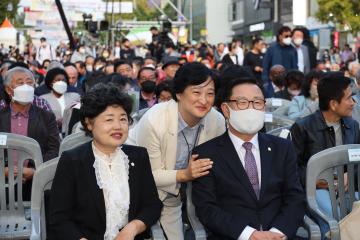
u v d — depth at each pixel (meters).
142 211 4.67
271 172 4.96
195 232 4.82
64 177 4.59
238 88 4.90
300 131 6.02
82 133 6.16
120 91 4.58
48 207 5.04
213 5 73.38
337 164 5.27
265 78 14.25
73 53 22.67
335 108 5.91
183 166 5.39
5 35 34.81
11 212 5.80
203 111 5.02
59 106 10.34
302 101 9.34
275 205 4.95
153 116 5.23
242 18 68.00
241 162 4.95
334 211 5.29
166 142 5.20
